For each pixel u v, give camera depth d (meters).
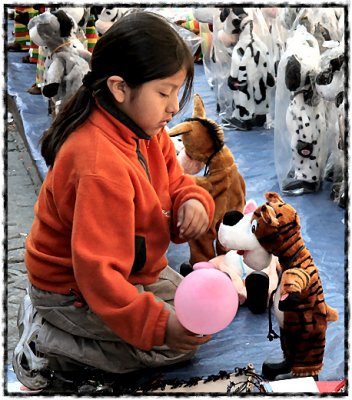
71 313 1.41
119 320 1.28
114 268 1.28
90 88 1.34
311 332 1.33
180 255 1.94
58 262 1.39
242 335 1.59
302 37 2.17
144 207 1.37
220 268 1.71
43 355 1.45
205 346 1.56
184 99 1.38
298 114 2.14
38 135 2.84
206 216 1.52
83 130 1.33
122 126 1.33
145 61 1.24
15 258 2.15
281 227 1.31
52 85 2.48
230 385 1.40
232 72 2.67
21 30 3.92
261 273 1.58
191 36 3.42
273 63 2.68
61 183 1.32
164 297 1.53
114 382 1.44
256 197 2.23
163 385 1.42
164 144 1.55
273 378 1.41
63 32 2.51
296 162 2.21
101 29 2.85
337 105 2.04
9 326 1.79
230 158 1.76
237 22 2.61
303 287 1.28
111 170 1.29
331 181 2.27
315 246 1.94
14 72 3.57
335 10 2.32
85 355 1.43
